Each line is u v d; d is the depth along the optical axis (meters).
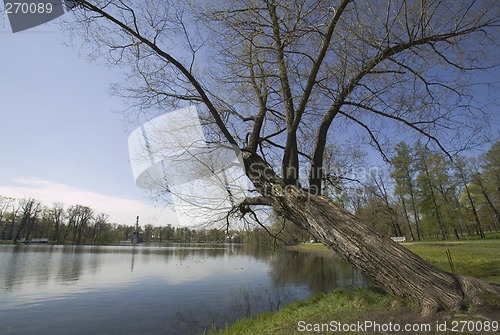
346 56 6.24
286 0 5.84
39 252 54.03
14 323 11.83
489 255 16.92
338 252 5.26
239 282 20.27
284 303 13.08
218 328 10.14
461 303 3.99
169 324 11.13
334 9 5.20
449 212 33.53
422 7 5.63
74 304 15.05
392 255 4.68
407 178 32.62
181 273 26.69
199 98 7.43
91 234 100.06
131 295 17.23
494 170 35.16
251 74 7.43
